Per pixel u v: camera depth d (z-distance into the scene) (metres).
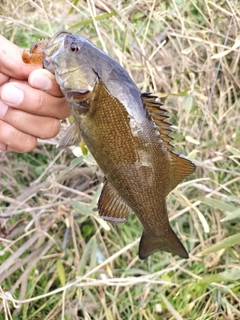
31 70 0.27
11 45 0.27
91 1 0.37
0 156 0.44
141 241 0.27
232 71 0.46
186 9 0.47
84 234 0.44
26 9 0.50
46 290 0.40
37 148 0.48
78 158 0.35
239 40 0.36
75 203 0.37
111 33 0.47
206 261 0.40
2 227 0.42
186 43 0.47
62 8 0.50
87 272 0.38
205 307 0.38
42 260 0.42
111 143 0.23
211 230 0.42
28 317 0.39
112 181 0.24
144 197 0.25
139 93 0.23
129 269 0.40
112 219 0.25
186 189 0.43
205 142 0.43
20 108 0.26
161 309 0.39
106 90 0.22
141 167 0.24
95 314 0.40
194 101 0.42
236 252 0.40
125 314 0.40
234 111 0.45
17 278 0.42
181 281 0.40
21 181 0.47
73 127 0.24
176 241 0.27
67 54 0.23
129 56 0.44
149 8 0.41
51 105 0.26
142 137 0.23
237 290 0.39
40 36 0.50
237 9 0.43
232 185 0.42
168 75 0.48
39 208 0.39
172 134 0.43
